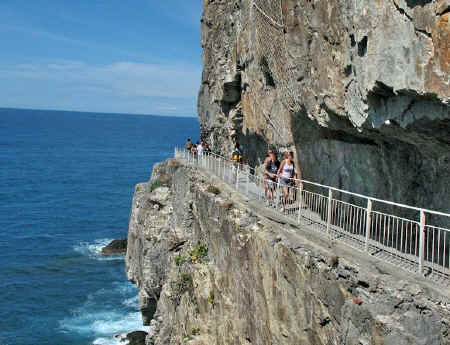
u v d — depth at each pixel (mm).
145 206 31594
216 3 29859
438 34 7207
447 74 7117
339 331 8828
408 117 8594
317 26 11836
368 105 9680
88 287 38438
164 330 22125
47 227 56250
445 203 9773
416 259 9156
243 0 22109
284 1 14266
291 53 14133
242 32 22562
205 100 35000
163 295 23234
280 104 17453
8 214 61812
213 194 18219
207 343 16578
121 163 121125
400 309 7605
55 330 30703
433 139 8836
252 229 13109
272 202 14938
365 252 9562
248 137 24797
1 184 83562
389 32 8453
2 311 33219
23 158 122750
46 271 41625
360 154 12539
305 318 10055
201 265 17969
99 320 32469
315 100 12555
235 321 14219
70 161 121250
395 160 11203
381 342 7414
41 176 95062
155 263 28188
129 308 34656
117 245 48156
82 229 56125
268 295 11789
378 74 8828
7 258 44531
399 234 11141
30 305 34469
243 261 13586
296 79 14039
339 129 12266
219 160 21594
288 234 11609
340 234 11258
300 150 16391
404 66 8102
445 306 7172
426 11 7422
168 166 31188
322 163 14781
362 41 9414
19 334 29969
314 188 15297
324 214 13719
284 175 14367
